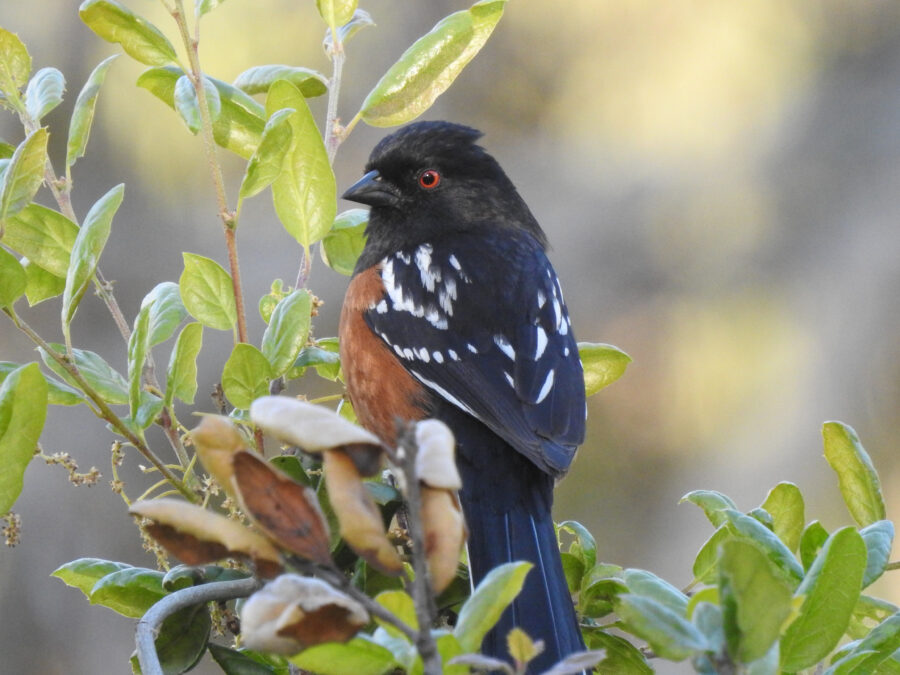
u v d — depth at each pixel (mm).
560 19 14312
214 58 12648
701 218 13977
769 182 13906
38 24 13227
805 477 13148
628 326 13883
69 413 13031
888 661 3854
